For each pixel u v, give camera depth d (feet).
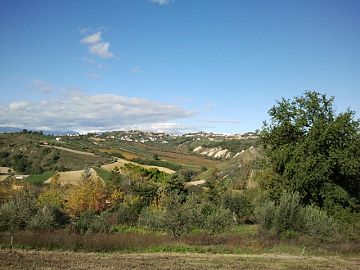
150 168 342.44
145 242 90.68
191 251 86.43
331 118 134.31
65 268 59.62
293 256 83.51
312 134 128.16
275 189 135.13
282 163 134.51
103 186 208.64
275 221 103.65
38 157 436.76
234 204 190.29
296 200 108.99
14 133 561.02
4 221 98.78
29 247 80.94
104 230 112.27
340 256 86.58
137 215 153.89
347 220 121.49
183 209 106.22
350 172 127.03
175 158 520.42
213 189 237.66
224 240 97.55
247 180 282.97
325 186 127.44
